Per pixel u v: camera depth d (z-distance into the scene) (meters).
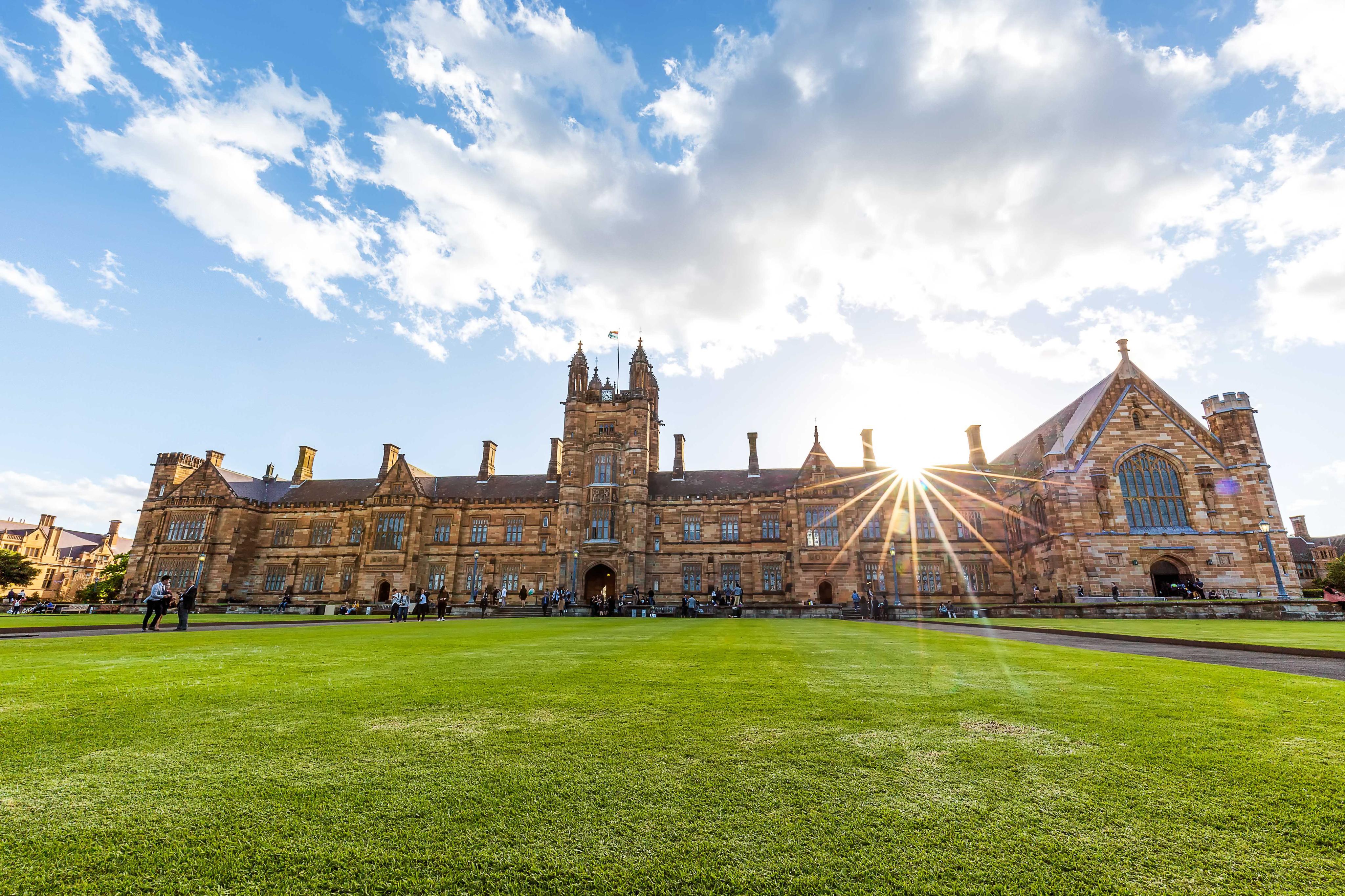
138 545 63.84
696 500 57.94
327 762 4.90
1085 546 44.84
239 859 3.42
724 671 9.75
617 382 64.44
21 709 6.73
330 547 62.09
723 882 3.19
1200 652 13.68
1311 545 111.00
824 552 53.91
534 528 59.84
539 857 3.45
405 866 3.36
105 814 3.93
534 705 6.95
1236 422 46.47
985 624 28.48
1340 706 6.75
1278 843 3.46
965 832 3.65
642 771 4.68
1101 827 3.68
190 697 7.38
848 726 5.92
